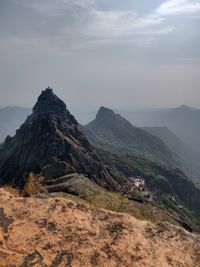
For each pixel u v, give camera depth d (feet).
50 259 14.92
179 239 17.63
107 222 18.12
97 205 36.96
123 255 15.69
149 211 62.23
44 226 17.15
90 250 15.74
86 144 601.62
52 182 79.77
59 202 19.43
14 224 17.12
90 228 17.40
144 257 15.74
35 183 40.06
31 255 15.01
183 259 16.07
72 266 14.65
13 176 439.63
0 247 15.29
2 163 480.23
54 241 16.07
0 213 17.93
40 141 476.95
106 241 16.51
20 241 15.87
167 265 15.47
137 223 18.48
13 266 14.24
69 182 77.20
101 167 529.45
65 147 481.87
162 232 17.90
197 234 18.90
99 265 14.90
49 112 556.92
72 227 17.26
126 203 37.99
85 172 462.19
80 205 19.36
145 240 17.04
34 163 441.68
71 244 15.99
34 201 19.38
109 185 466.29
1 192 20.26
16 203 19.10
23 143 496.64
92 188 74.49
